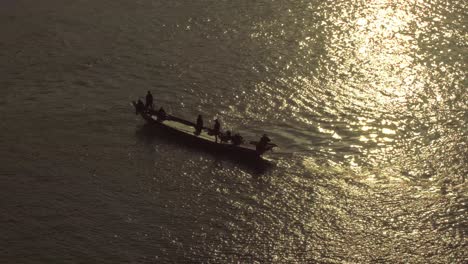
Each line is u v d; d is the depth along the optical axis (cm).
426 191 5825
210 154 6353
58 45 8362
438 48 8088
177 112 6981
